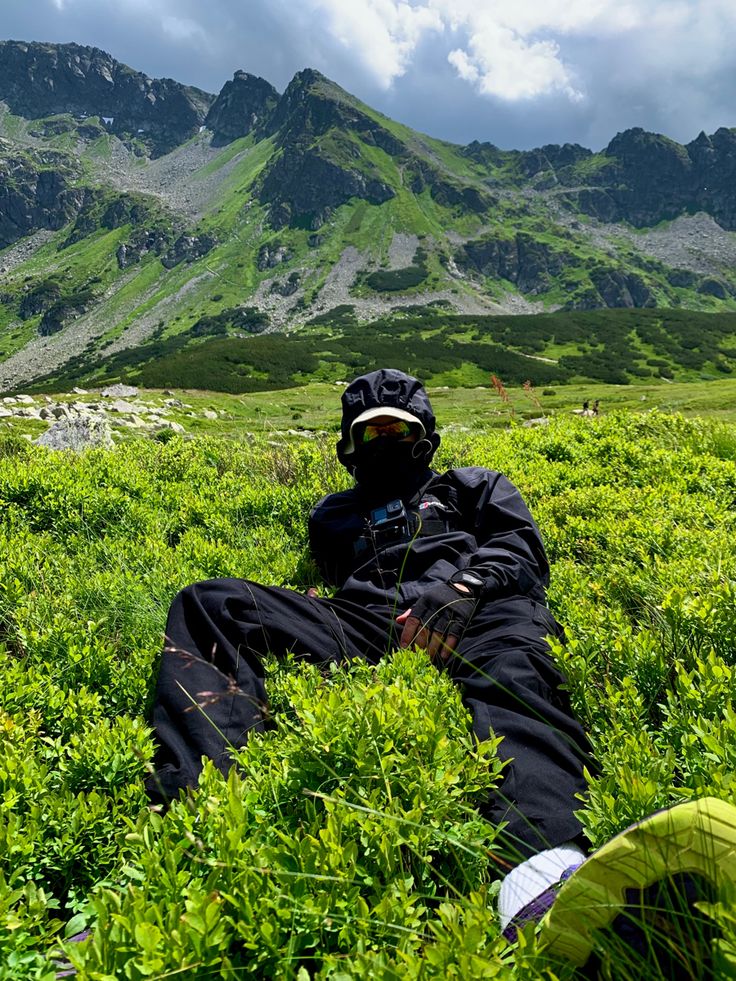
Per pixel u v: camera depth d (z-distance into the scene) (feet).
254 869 5.18
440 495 13.02
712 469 24.58
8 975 5.16
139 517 20.18
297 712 7.43
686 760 7.03
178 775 7.46
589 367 464.24
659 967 4.50
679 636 10.33
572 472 25.44
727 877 4.42
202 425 126.82
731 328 577.43
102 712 10.14
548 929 4.98
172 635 9.36
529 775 6.95
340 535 13.44
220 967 4.79
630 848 4.68
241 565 15.78
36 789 7.38
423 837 6.09
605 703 8.91
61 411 104.42
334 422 145.18
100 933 4.89
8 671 10.10
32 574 15.05
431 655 9.92
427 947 4.74
